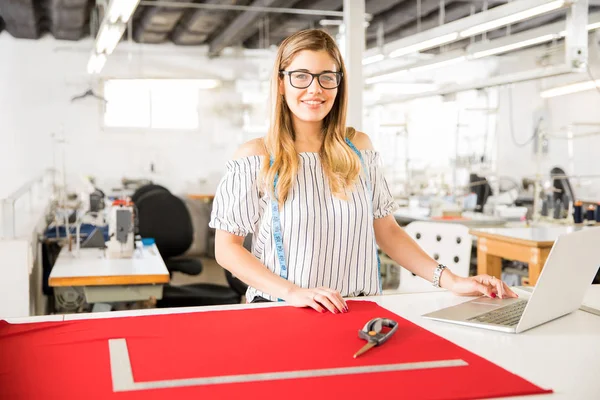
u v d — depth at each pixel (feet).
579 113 35.12
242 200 5.91
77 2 23.36
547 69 16.89
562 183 26.81
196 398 3.30
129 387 3.45
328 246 5.91
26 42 30.83
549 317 4.92
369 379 3.60
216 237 6.09
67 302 11.27
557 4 13.62
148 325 4.74
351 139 6.41
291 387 3.47
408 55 35.83
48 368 3.78
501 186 36.73
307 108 5.83
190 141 33.50
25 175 31.14
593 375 3.72
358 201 5.98
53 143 31.35
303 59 5.75
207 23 27.96
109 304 11.56
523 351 4.19
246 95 34.27
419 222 9.95
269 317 5.00
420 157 35.32
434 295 5.89
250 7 24.02
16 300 10.74
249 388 3.45
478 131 36.78
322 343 4.29
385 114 34.22
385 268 21.40
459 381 3.58
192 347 4.18
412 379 3.60
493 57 37.24
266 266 6.04
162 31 30.48
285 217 5.85
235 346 4.20
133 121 32.60
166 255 15.55
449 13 27.30
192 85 25.16
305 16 28.55
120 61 32.48
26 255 10.76
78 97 30.04
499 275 14.76
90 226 16.29
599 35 32.42
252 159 5.99
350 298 5.74
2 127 30.78
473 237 18.06
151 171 32.89
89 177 29.45
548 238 13.35
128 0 14.96
